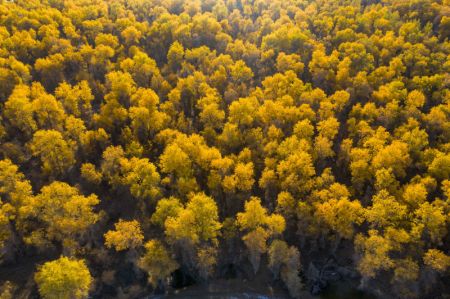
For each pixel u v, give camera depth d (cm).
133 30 15438
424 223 8356
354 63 13462
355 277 8888
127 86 12212
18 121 10625
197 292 8925
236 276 9231
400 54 13250
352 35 14888
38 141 9800
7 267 8888
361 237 8481
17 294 8356
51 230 8825
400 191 9200
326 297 8650
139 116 11175
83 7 17850
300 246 9556
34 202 8606
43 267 7638
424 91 11962
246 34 17700
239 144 11331
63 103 11775
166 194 10231
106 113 11625
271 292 8838
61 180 10588
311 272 9056
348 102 12262
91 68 14112
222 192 10181
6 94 11988
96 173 10269
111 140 11775
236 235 9419
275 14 19300
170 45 16162
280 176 9662
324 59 13275
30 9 16612
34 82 12181
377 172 9181
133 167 9931
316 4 18962
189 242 8688
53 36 14512
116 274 9081
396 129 10694
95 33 15988
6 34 13862
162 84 13412
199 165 10631
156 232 9762
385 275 8700
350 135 11038
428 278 8244
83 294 7731
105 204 10438
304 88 12594
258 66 15062
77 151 11100
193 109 13350
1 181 9356
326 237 9394
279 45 15238
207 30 17025
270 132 11012
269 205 9969
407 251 8550
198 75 13312
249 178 10000
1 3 16488
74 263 7525
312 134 10900
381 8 16825
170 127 11981
